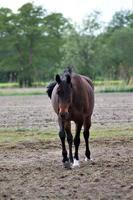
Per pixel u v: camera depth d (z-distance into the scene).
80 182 12.98
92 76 84.44
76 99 14.82
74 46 85.06
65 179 13.37
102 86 61.09
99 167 14.80
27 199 11.52
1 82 112.81
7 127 24.33
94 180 13.11
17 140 20.28
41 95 56.62
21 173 14.23
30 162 15.84
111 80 65.94
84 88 15.26
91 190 12.15
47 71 104.88
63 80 14.46
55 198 11.53
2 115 30.17
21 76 104.31
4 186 12.74
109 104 37.75
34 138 20.75
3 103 41.75
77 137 15.25
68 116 14.48
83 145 18.83
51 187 12.54
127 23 131.25
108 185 12.58
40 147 18.56
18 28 107.94
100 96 49.62
